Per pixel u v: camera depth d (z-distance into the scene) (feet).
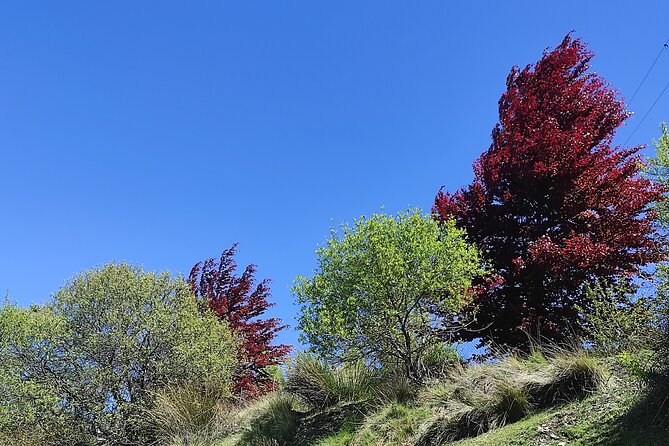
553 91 38.14
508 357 23.98
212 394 37.86
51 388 39.78
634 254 27.76
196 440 32.35
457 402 21.79
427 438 20.77
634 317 17.08
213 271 62.03
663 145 18.88
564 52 40.32
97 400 40.47
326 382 28.55
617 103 37.68
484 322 31.53
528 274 31.65
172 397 36.91
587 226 31.19
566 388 19.39
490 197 35.65
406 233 25.80
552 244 29.27
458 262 25.96
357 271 25.55
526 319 29.63
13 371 39.99
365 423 24.12
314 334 26.20
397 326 26.76
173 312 45.09
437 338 27.12
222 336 46.32
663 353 15.53
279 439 27.17
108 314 42.91
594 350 21.45
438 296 26.35
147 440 38.58
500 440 17.60
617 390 17.54
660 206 20.93
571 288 29.53
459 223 35.29
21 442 38.45
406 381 25.39
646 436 13.91
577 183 32.17
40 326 41.70
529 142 34.19
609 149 35.09
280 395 30.86
